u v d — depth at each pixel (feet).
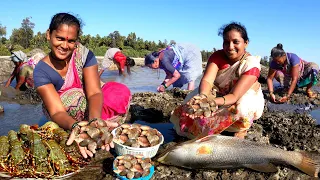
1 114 6.55
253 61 4.40
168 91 8.86
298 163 3.90
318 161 3.89
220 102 4.20
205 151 3.88
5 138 3.72
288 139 5.13
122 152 3.91
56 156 3.50
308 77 9.00
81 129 3.31
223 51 4.70
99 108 4.17
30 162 3.47
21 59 9.65
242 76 4.40
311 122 6.11
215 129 4.48
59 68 4.25
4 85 10.14
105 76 13.24
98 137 3.24
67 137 3.60
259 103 4.53
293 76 8.52
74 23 3.84
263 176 3.82
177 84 9.50
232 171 3.91
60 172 3.48
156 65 8.78
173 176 3.79
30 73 9.09
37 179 3.39
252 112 4.48
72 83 4.42
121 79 12.71
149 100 7.39
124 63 9.27
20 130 3.72
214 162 3.89
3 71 15.33
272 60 8.49
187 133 4.86
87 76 4.38
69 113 4.51
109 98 4.76
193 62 9.14
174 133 5.34
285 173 3.86
